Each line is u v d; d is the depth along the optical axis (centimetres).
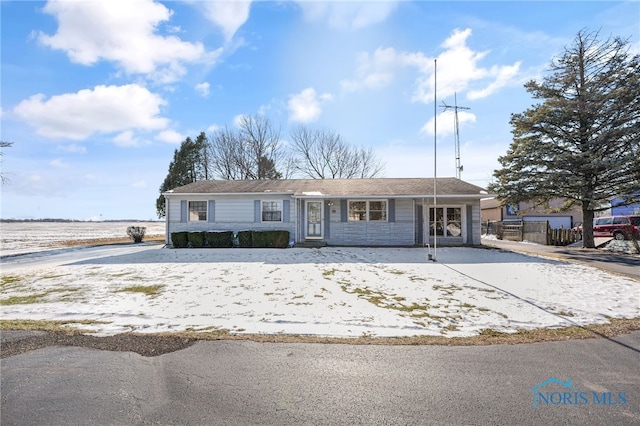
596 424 251
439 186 1622
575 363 357
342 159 3159
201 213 1664
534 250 1445
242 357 378
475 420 258
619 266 988
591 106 1429
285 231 1541
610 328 467
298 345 412
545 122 1545
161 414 267
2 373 339
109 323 497
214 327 477
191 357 378
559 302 602
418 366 354
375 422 256
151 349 401
